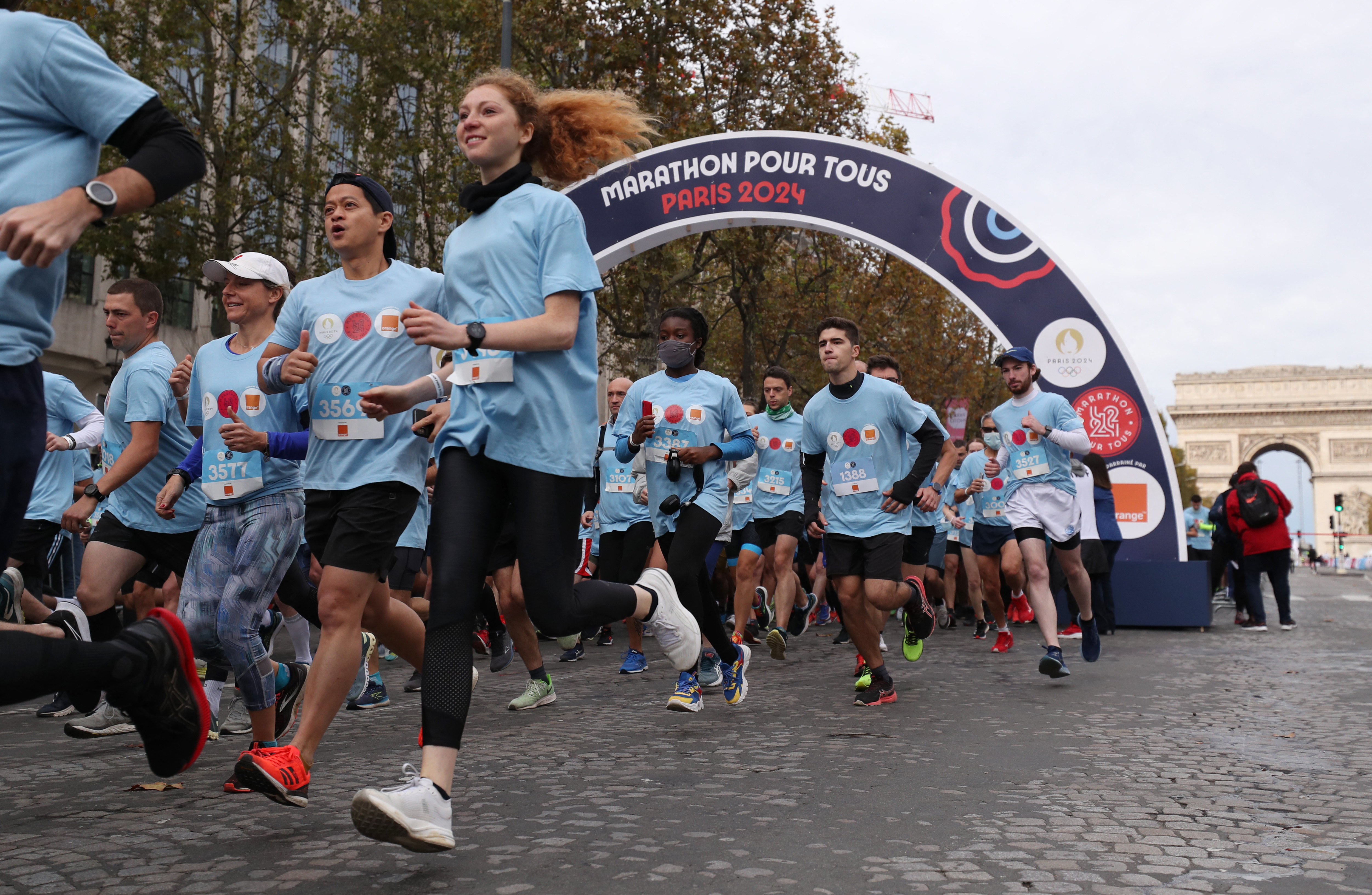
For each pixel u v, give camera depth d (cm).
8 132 221
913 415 611
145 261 1903
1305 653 938
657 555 638
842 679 752
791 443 999
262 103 2078
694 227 1395
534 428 314
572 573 326
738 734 521
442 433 321
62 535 743
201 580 422
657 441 627
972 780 414
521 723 559
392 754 464
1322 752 476
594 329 332
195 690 260
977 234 1326
